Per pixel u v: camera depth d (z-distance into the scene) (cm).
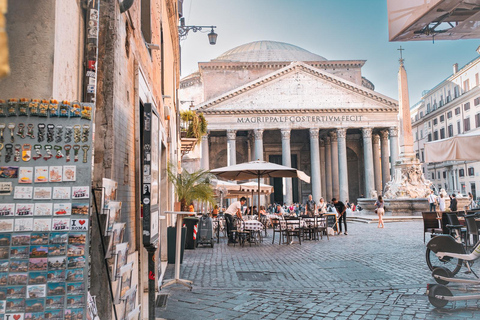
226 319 464
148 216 353
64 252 237
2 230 234
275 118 4462
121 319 318
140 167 533
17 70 260
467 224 798
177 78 1811
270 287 646
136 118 491
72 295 235
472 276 567
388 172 4731
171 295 583
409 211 2462
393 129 4475
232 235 1360
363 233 1692
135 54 507
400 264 850
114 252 289
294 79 4519
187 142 2131
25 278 233
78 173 246
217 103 4459
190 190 1095
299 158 5534
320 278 723
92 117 253
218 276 747
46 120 247
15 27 262
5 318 229
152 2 688
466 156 889
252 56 6019
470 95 4725
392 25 484
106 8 364
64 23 286
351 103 4491
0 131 242
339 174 4431
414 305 519
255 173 1479
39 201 240
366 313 486
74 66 309
